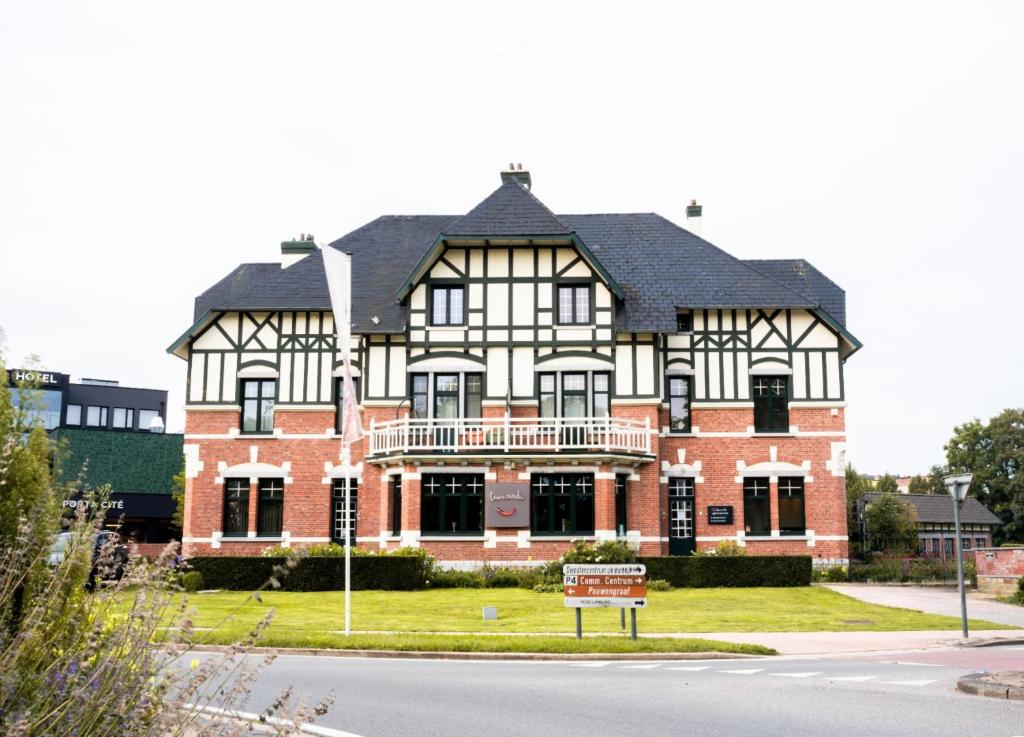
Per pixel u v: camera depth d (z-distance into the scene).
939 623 21.38
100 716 6.03
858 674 13.46
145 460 49.94
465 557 30.11
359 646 16.17
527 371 32.03
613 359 32.09
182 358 36.19
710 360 33.75
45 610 6.46
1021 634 19.39
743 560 29.27
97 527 7.18
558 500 30.53
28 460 7.34
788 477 33.34
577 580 17.11
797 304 33.53
